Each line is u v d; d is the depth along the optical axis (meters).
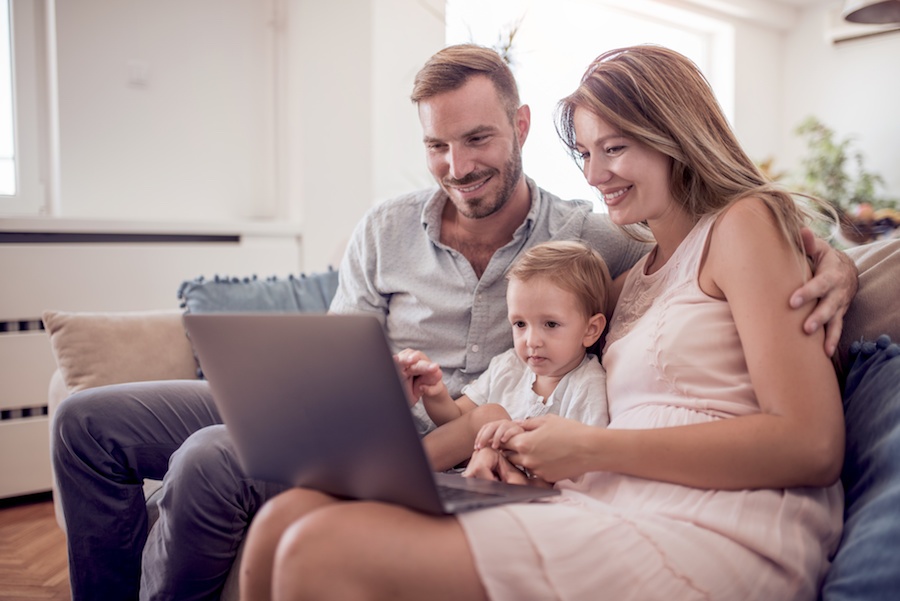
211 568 1.26
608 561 0.85
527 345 1.30
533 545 0.84
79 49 2.98
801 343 0.98
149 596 1.28
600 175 1.21
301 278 2.15
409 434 0.82
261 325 0.90
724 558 0.89
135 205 3.15
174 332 1.89
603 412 1.21
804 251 1.08
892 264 1.17
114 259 2.73
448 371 1.55
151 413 1.46
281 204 3.44
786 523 0.93
